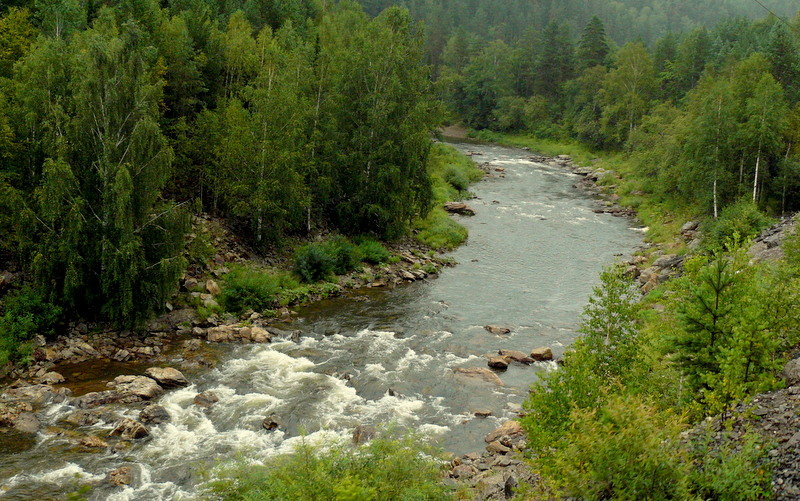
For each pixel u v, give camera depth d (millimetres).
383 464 13875
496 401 24344
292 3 74188
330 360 27438
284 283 35969
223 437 20438
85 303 27547
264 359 27125
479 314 34750
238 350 27953
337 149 44250
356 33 50938
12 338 24406
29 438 19406
